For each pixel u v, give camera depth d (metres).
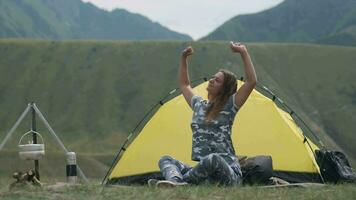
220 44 172.00
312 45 180.38
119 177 14.36
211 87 10.38
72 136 138.88
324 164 13.36
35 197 8.68
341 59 172.50
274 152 13.88
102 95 154.25
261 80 163.25
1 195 8.93
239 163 11.34
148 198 8.48
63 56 168.50
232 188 9.50
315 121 148.88
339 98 157.25
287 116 14.75
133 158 14.42
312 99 157.75
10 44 173.75
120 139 138.62
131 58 167.00
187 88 11.16
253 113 14.34
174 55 167.38
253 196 8.73
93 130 142.00
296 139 13.97
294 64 171.75
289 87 162.50
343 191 9.30
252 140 14.04
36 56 168.38
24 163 79.44
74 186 10.09
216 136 10.37
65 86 157.12
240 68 163.75
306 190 9.52
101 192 9.20
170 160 10.86
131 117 147.25
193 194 8.80
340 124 148.12
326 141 141.25
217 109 10.37
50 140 134.88
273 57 174.75
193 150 10.48
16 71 162.88
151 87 156.62
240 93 10.42
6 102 150.38
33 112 17.39
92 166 95.06
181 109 14.62
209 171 10.06
